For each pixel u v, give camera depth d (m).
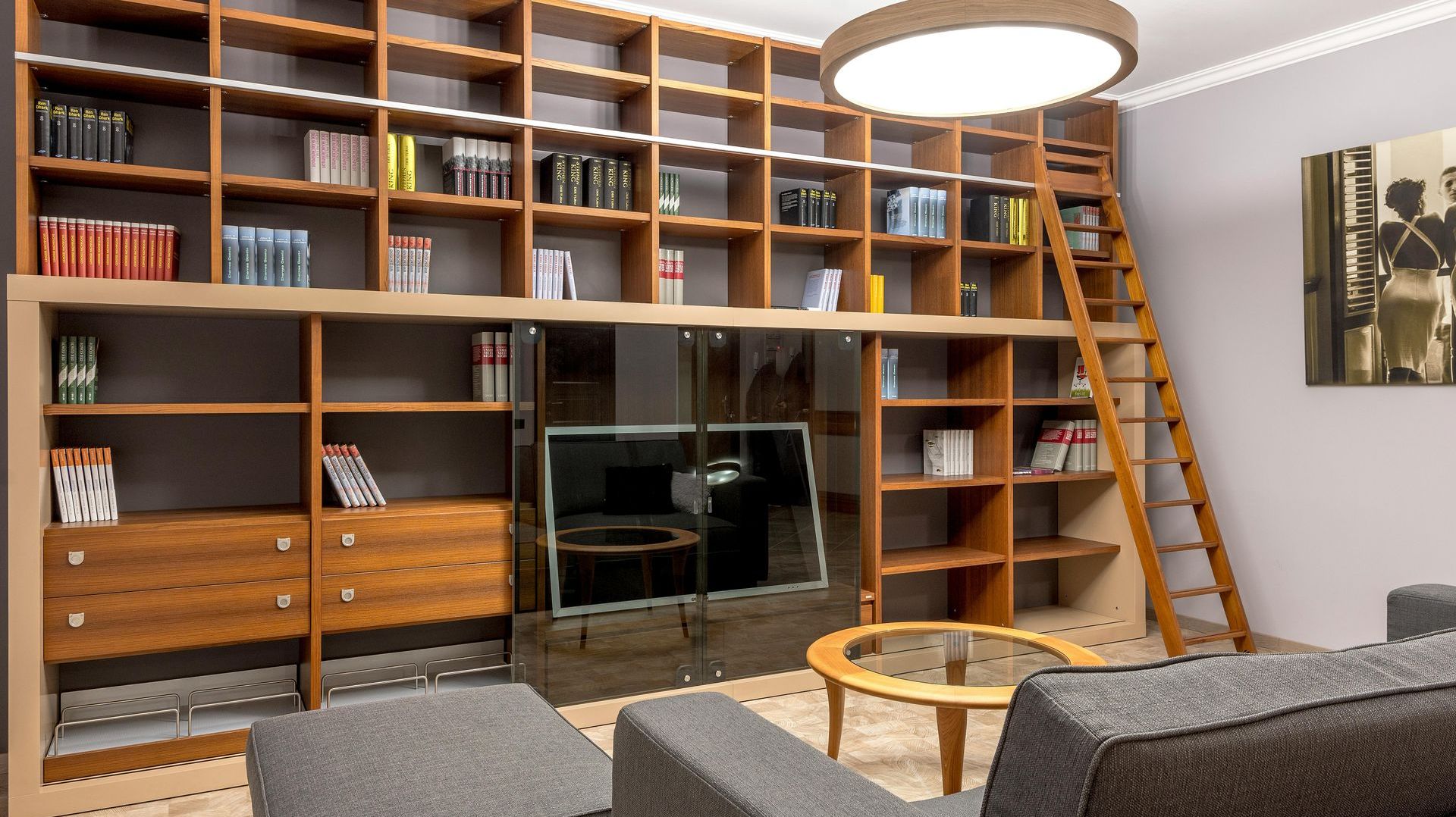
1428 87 3.86
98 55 3.21
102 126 2.99
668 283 3.90
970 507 4.73
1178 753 0.94
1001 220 4.67
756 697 3.82
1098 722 0.96
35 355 2.75
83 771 2.85
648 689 3.64
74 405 2.89
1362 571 4.11
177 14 3.08
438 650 3.75
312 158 3.28
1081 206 4.98
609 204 3.76
